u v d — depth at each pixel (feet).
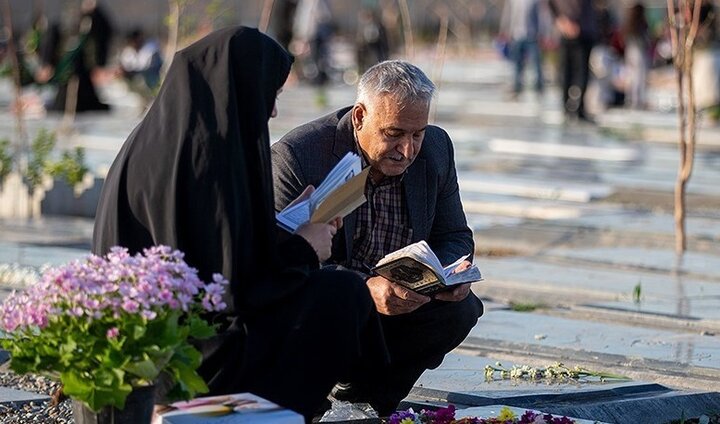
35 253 63.87
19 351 27.48
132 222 30.50
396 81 34.50
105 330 27.14
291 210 32.94
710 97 150.30
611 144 119.85
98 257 28.73
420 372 36.09
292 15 195.52
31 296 27.37
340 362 30.45
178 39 102.32
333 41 235.81
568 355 45.70
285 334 30.40
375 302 34.32
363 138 35.24
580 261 65.16
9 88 181.06
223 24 110.42
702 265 63.98
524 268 62.90
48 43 133.90
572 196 87.20
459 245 37.47
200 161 29.63
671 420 38.65
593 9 135.95
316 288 30.55
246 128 30.07
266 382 30.22
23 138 90.89
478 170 100.48
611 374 42.22
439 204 37.60
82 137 121.19
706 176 99.76
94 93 145.89
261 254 30.58
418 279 33.30
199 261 29.81
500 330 49.34
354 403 37.96
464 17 286.46
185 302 27.48
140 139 30.58
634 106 161.38
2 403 38.47
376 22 203.41
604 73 160.97
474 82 204.03
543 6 161.07
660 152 116.16
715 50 151.43
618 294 56.75
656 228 75.05
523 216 80.69
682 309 53.78
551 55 205.77
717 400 40.16
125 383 27.53
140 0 271.69
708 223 77.71
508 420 33.24
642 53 160.66
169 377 29.22
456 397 38.99
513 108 157.17
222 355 30.55
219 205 29.53
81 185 78.59
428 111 34.71
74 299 26.89
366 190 36.09
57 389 36.29
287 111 149.18
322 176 35.70
